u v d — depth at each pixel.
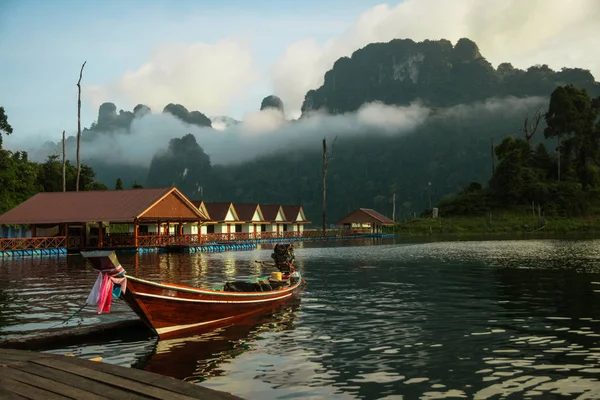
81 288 20.44
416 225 104.38
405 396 7.85
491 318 13.77
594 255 36.84
